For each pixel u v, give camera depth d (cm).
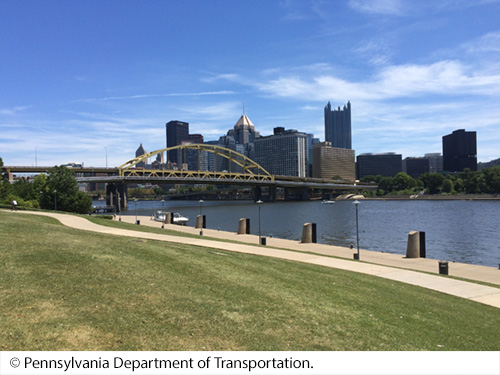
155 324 1027
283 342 1028
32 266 1411
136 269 1555
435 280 2325
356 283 1955
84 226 3741
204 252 2311
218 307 1220
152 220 8406
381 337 1167
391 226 8431
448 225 8431
